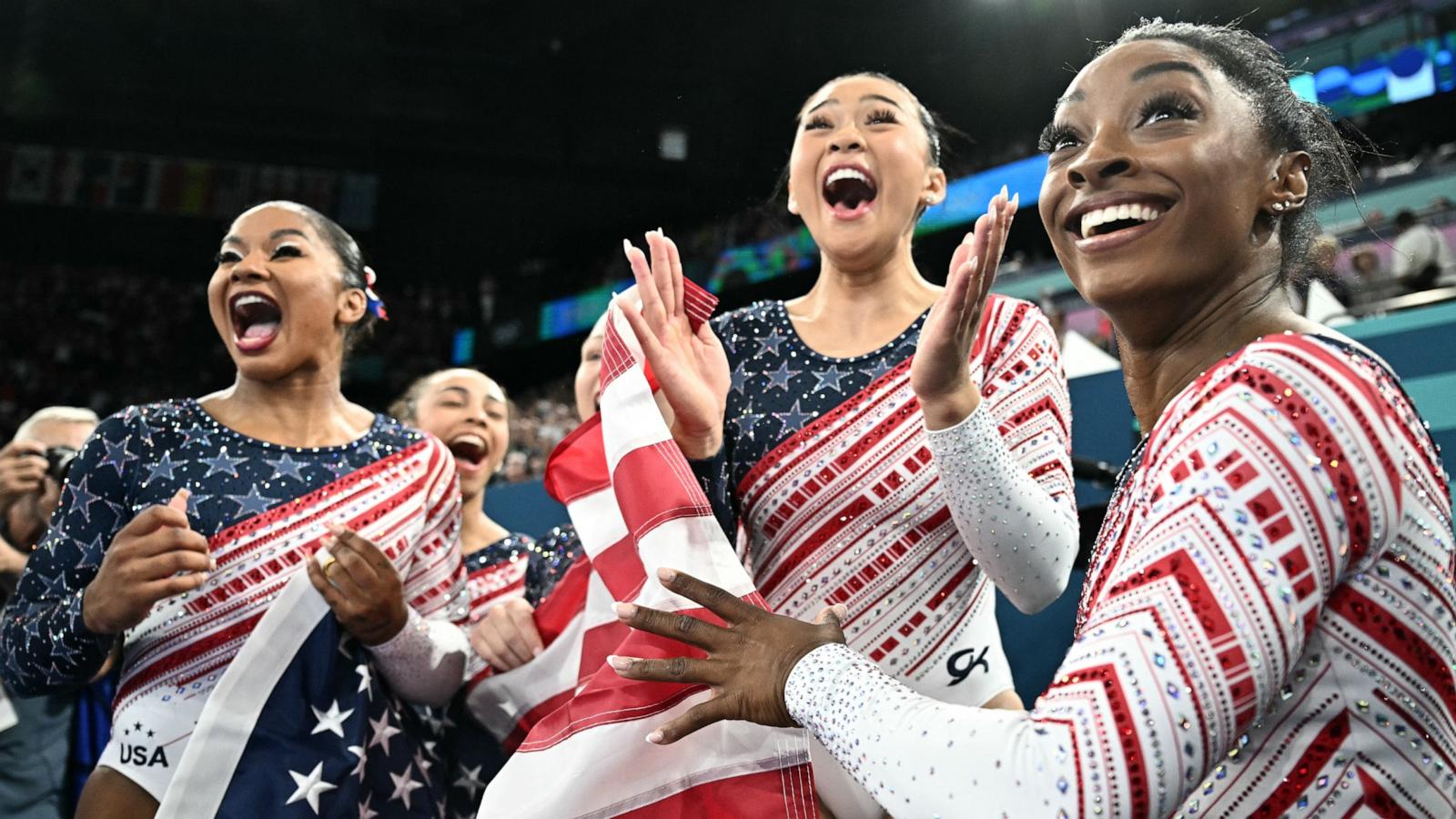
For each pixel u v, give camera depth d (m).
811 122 1.99
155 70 15.28
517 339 14.88
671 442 1.49
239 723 1.86
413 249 15.38
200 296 15.25
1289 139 1.11
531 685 2.17
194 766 1.82
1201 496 0.88
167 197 15.26
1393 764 0.91
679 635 1.10
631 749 1.37
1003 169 11.01
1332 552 0.88
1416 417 0.97
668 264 1.59
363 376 14.30
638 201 14.73
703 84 13.78
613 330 1.59
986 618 1.83
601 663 1.63
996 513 1.46
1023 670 2.64
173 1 15.23
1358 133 1.49
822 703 1.00
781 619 1.10
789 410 1.82
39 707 3.04
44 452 3.03
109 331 14.73
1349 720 0.92
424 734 2.21
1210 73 1.08
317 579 1.94
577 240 15.04
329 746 1.91
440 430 3.23
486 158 15.47
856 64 12.62
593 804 1.36
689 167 13.84
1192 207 1.04
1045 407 1.76
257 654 1.90
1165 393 1.10
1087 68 1.14
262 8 15.38
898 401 1.78
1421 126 9.48
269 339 2.13
